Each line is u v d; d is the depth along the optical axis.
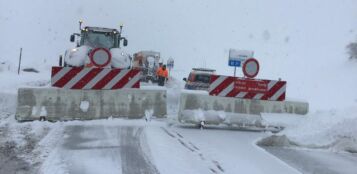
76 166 8.01
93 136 10.66
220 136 11.67
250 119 13.00
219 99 13.05
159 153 9.18
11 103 14.45
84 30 22.77
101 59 12.65
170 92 20.86
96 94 12.67
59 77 12.45
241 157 9.34
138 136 10.88
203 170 8.14
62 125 11.88
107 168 7.98
